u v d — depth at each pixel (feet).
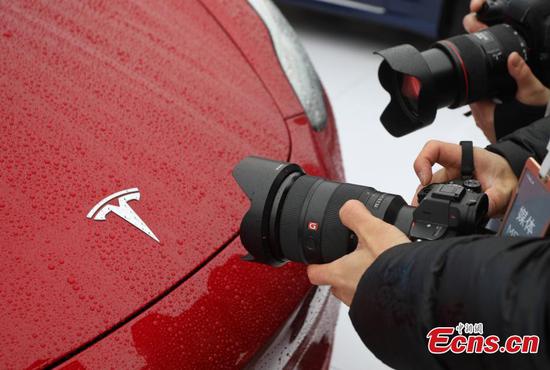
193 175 4.83
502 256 2.84
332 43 12.37
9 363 3.75
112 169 4.63
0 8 5.30
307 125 5.74
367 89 11.12
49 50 5.16
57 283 4.05
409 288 3.01
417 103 4.79
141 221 4.45
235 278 4.50
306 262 3.97
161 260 4.34
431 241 3.13
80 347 3.89
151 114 5.05
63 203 4.37
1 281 3.99
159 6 5.92
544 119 4.79
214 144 5.07
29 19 5.31
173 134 4.99
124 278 4.19
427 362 3.01
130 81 5.20
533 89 5.04
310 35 12.59
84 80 5.07
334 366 6.89
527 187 3.60
